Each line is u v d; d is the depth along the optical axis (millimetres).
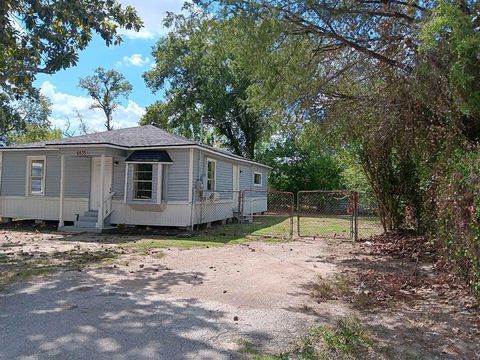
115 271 7656
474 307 5438
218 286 6625
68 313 4992
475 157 5703
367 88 9727
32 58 8891
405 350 4082
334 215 22922
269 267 8266
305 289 6500
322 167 29391
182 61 29609
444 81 6781
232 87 29078
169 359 3705
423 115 8891
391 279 7188
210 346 4035
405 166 12164
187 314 5051
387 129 9922
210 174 16438
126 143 14734
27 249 10289
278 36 7352
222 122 30641
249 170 21922
